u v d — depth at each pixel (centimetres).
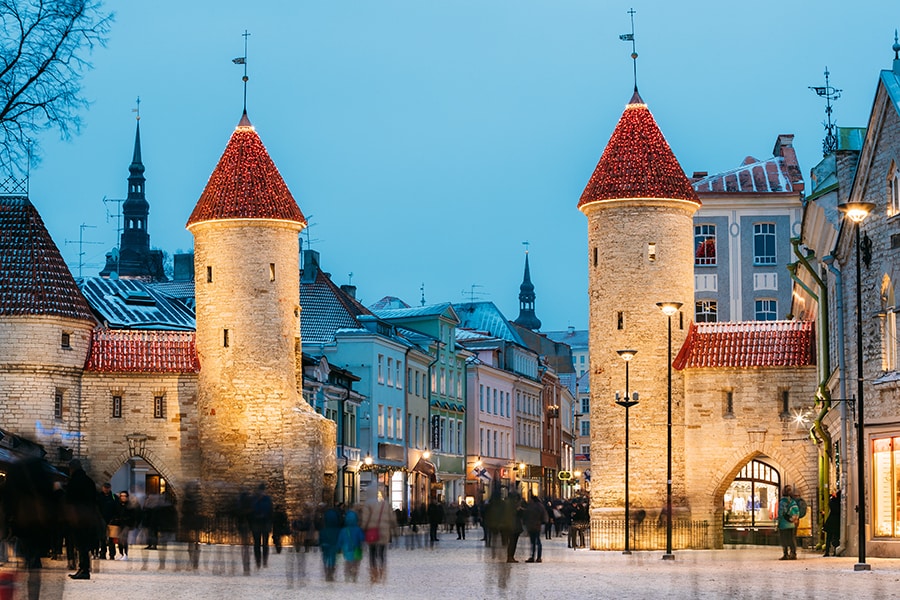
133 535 6600
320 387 9800
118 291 10069
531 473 14975
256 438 7925
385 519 4044
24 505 2770
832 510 5619
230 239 8019
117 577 4059
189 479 7925
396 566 5156
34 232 7806
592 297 7812
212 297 8019
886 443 5066
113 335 7988
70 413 7775
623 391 7612
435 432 12638
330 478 8212
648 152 7769
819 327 6419
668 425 5906
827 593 3359
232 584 3888
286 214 8075
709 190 9369
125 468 8906
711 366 7419
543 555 6319
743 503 8231
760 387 7375
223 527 7800
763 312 9325
